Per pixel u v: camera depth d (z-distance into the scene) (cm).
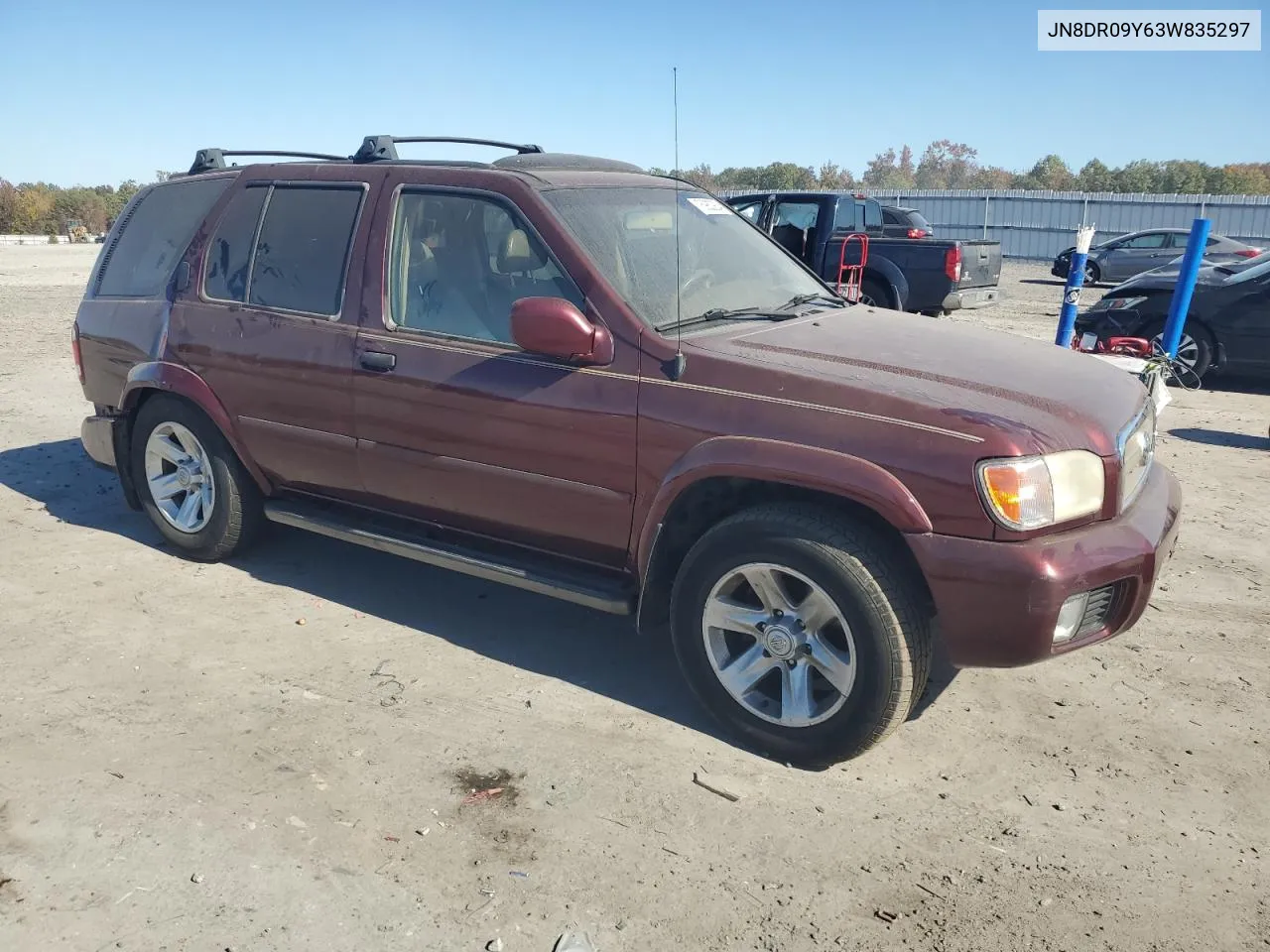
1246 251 2223
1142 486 362
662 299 372
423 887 279
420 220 412
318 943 257
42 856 288
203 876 281
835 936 263
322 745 348
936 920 269
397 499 426
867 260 1327
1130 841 303
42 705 371
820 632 331
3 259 3541
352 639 432
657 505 344
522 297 381
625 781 330
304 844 295
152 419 504
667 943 260
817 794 325
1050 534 306
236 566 510
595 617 461
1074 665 414
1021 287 2330
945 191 3528
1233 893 280
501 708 376
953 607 304
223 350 462
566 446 365
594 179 417
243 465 484
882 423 311
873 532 321
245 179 477
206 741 349
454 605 470
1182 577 504
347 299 423
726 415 332
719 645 351
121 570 503
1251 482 670
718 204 476
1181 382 1017
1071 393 337
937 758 347
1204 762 345
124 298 520
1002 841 303
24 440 771
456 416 389
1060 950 259
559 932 263
